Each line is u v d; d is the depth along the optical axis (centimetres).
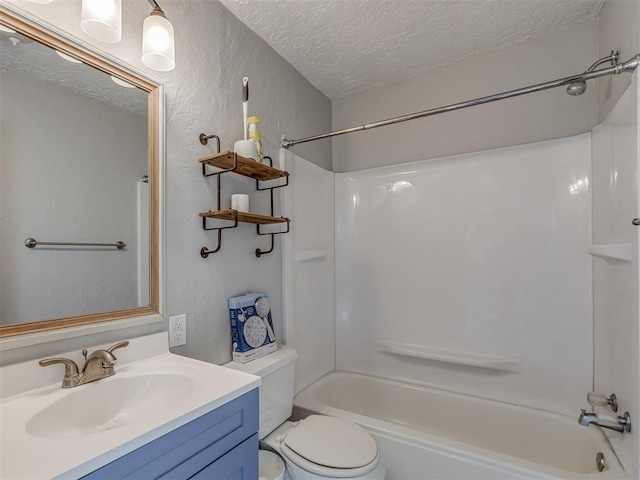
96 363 96
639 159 107
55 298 95
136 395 101
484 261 196
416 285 216
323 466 122
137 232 115
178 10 132
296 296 198
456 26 175
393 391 215
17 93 90
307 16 163
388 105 234
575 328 173
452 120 212
